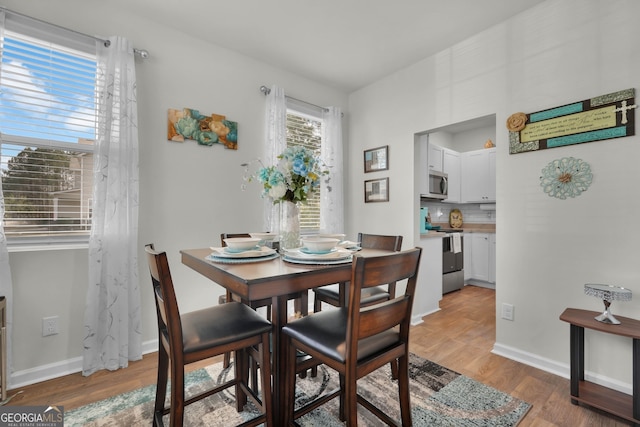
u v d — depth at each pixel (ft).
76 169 6.91
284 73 10.39
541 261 7.00
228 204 9.01
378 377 6.51
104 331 6.77
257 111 9.69
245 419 5.08
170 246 8.04
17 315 6.13
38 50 6.45
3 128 6.12
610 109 6.03
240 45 8.93
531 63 7.18
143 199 7.64
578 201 6.46
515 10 7.31
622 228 5.91
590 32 6.30
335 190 11.39
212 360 7.23
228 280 3.76
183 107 8.27
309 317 4.67
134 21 7.52
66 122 6.73
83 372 6.49
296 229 5.54
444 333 8.98
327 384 6.18
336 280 4.17
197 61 8.52
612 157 6.02
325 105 11.57
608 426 4.96
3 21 5.96
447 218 16.83
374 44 8.83
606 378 6.08
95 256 6.63
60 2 6.61
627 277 5.84
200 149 8.55
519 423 5.03
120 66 6.95
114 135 6.89
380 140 11.06
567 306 6.61
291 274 3.67
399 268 3.90
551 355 6.82
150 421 5.03
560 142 6.68
